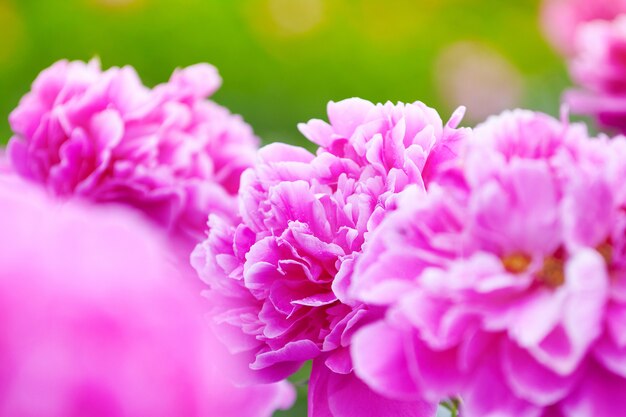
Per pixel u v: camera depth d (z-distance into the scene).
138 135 0.93
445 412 0.78
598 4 1.70
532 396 0.63
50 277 0.53
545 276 0.64
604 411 0.63
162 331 0.53
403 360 0.64
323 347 0.71
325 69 2.38
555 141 0.67
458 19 2.54
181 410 0.54
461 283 0.63
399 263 0.65
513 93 2.35
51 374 0.51
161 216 0.91
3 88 2.15
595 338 0.64
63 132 0.93
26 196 0.54
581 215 0.63
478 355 0.64
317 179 0.75
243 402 0.67
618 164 0.66
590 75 1.23
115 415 0.52
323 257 0.73
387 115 0.76
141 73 2.24
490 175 0.64
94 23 2.21
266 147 0.78
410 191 0.66
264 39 2.32
